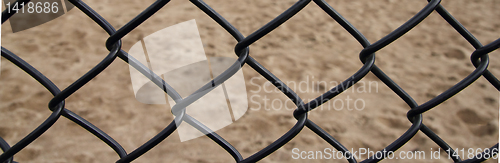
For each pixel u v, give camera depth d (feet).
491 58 6.19
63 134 4.60
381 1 8.07
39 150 4.38
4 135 4.54
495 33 6.91
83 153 4.39
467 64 6.10
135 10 7.32
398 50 6.42
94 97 5.13
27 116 4.83
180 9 7.34
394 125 4.94
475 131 4.79
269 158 4.42
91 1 7.48
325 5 1.52
